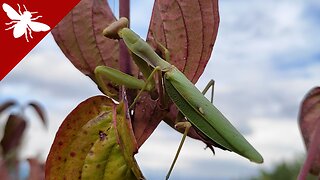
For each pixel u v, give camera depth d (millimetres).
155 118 224
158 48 231
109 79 224
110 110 210
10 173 345
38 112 350
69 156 208
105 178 207
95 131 209
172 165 224
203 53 229
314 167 242
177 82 229
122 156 207
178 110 236
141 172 202
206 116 240
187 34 229
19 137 351
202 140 243
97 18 235
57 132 208
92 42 233
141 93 226
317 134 227
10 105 352
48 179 207
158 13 232
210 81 253
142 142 222
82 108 209
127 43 225
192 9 229
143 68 229
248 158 238
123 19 224
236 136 241
